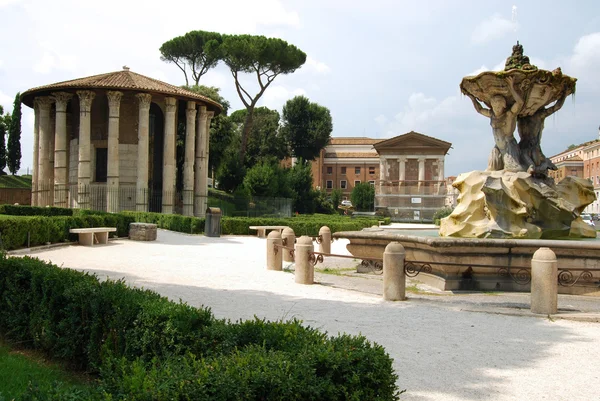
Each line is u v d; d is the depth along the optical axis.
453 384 5.55
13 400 4.12
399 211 79.81
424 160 82.06
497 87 14.14
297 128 81.94
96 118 43.03
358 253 15.27
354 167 105.56
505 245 11.54
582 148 83.50
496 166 14.61
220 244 24.03
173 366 3.89
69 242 20.00
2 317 7.35
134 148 42.69
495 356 6.61
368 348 4.29
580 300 10.86
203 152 45.06
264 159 69.00
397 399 4.24
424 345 7.06
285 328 4.73
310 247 12.48
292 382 3.72
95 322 5.80
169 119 41.44
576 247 11.35
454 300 10.54
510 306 9.93
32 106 48.03
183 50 62.09
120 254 17.78
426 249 12.58
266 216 46.50
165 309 5.14
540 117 14.65
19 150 72.38
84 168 39.47
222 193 55.44
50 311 6.48
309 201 68.94
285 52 54.84
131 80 40.84
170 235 27.59
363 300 10.38
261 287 11.76
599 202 75.88
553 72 13.69
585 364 6.33
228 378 3.63
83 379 5.74
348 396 3.85
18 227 16.70
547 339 7.50
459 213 13.72
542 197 13.52
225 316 8.52
